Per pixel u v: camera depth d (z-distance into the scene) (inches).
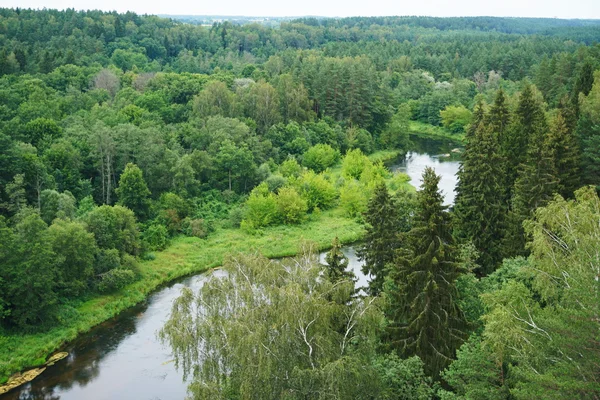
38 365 1961.1
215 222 3376.0
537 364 1002.7
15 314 2084.2
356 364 1101.7
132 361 1996.8
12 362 1927.9
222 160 3740.2
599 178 2507.4
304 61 7327.8
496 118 2965.1
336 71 5388.8
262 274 1310.3
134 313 2370.8
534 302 1262.3
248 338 1106.7
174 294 2556.6
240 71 6771.7
